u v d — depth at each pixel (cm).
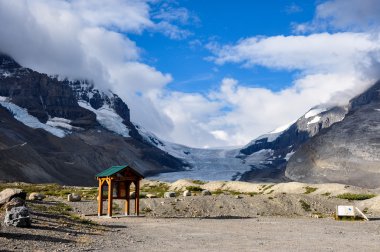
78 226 3062
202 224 4019
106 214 4791
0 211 3077
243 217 5066
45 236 2367
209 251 2223
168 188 12431
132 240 2627
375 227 4025
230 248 2375
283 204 6091
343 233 3422
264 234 3228
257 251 2256
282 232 3412
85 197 6969
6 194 3347
